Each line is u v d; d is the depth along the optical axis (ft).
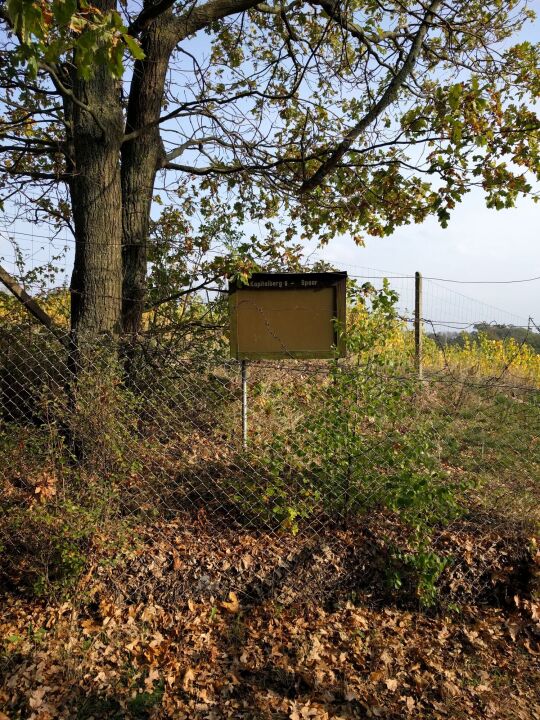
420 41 21.85
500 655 11.98
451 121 18.40
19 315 17.83
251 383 16.21
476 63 22.38
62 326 18.47
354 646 11.89
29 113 21.43
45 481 12.41
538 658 11.93
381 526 14.23
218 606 12.71
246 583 13.06
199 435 15.76
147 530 13.71
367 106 25.58
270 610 12.66
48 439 12.91
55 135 25.64
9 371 14.08
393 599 13.32
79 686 10.49
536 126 20.07
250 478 14.89
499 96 19.94
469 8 24.06
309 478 14.58
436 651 11.95
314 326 16.94
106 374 13.47
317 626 12.42
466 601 13.30
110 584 12.67
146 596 12.65
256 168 23.47
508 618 12.92
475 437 18.72
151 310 21.57
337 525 14.23
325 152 23.77
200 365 15.72
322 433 13.78
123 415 13.78
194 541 13.62
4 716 9.71
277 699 10.48
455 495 14.34
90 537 12.56
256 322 17.03
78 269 17.17
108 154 17.24
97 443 12.97
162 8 17.67
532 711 10.49
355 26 22.98
